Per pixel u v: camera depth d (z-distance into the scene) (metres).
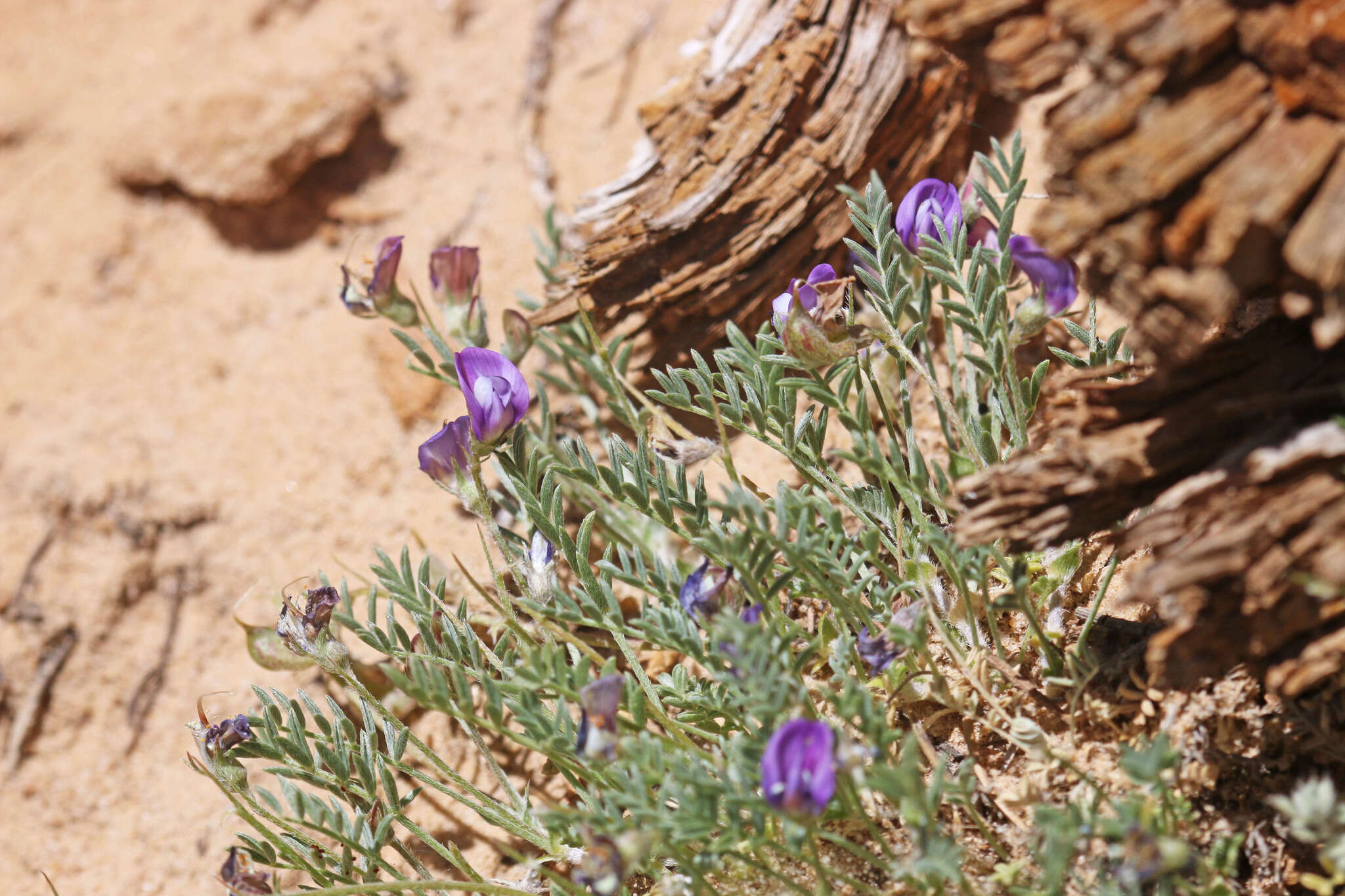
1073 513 0.86
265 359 1.04
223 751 0.90
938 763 0.88
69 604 1.00
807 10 0.96
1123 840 0.85
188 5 1.24
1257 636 0.85
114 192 1.09
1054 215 0.84
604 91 1.05
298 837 0.90
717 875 0.89
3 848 0.97
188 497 1.01
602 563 0.89
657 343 0.97
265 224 1.07
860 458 0.88
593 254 0.96
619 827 0.87
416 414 1.01
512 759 0.95
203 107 1.07
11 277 1.08
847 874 0.89
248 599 0.99
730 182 0.96
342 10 1.14
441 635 0.92
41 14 1.30
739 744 0.86
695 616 0.88
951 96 0.96
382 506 1.00
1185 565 0.84
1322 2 0.83
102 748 0.98
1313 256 0.83
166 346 1.05
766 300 0.96
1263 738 0.87
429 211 1.05
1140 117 0.83
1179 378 0.85
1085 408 0.86
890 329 0.90
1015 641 0.90
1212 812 0.87
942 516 0.91
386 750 0.95
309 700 0.91
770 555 0.88
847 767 0.85
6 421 1.04
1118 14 0.83
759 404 0.90
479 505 0.90
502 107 1.06
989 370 0.89
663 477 0.90
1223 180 0.83
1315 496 0.84
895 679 0.89
